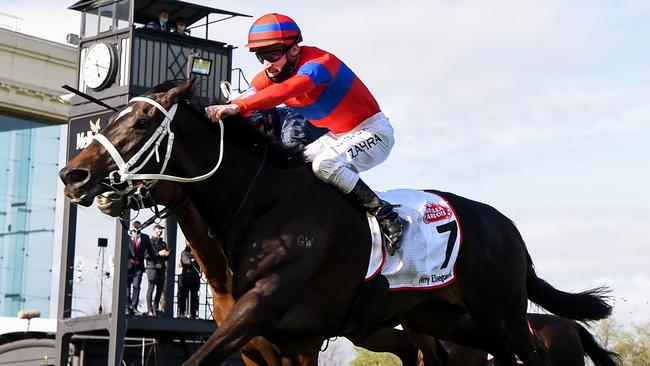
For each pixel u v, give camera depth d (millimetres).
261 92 4207
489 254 4852
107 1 11273
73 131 11250
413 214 4613
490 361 8516
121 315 10625
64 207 11508
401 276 4523
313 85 4297
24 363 12141
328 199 4363
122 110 4129
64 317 11305
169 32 11016
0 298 16938
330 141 4668
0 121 16828
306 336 4320
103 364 11789
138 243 10930
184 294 11320
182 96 4137
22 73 16594
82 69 11273
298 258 4164
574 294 5398
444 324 5051
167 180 4172
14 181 17141
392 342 8125
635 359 15906
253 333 4012
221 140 4207
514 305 4961
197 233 4297
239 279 4152
